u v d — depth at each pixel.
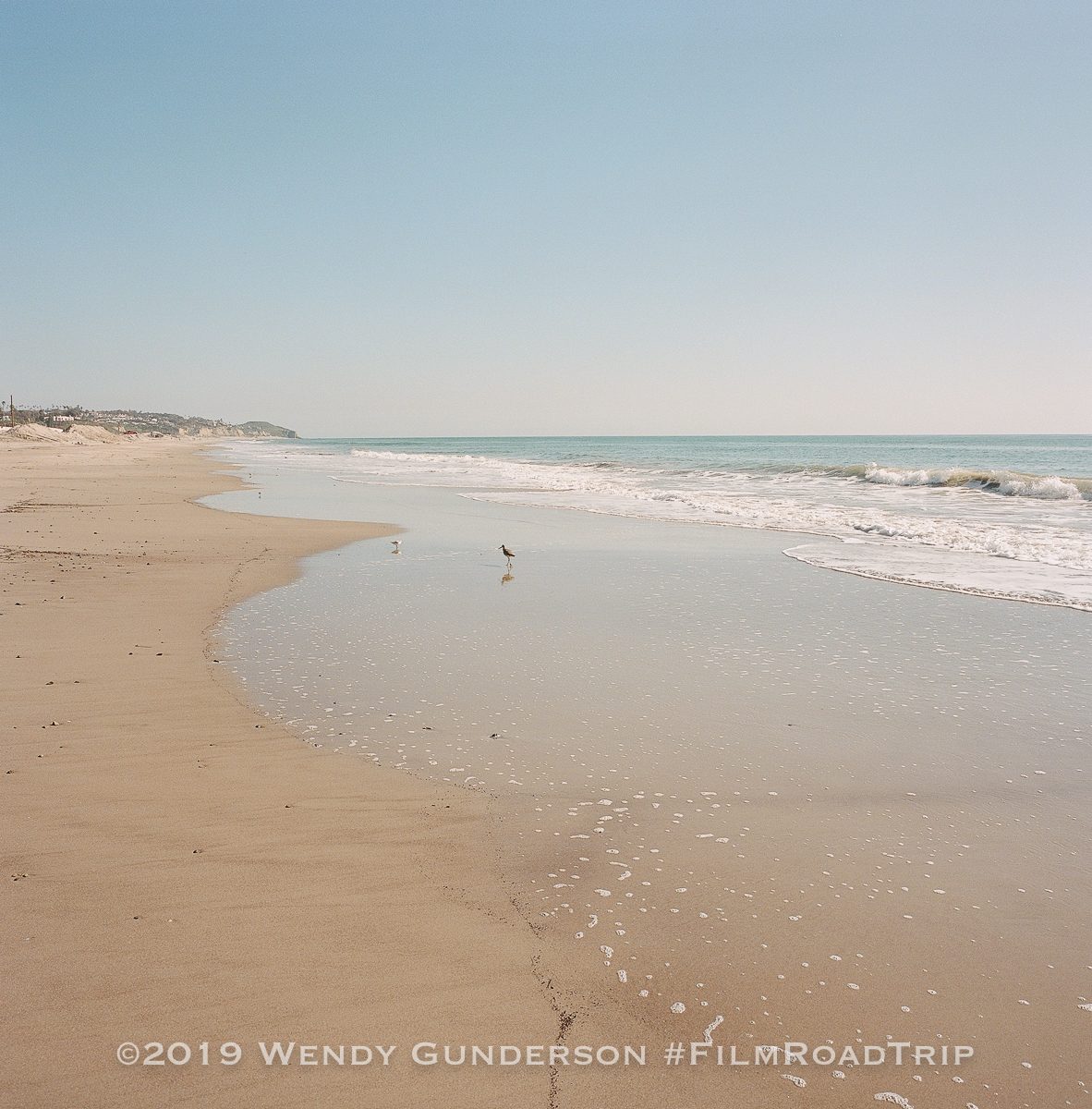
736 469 44.56
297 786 5.52
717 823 5.04
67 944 3.63
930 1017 3.34
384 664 8.57
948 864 4.58
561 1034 3.19
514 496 31.30
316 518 23.39
